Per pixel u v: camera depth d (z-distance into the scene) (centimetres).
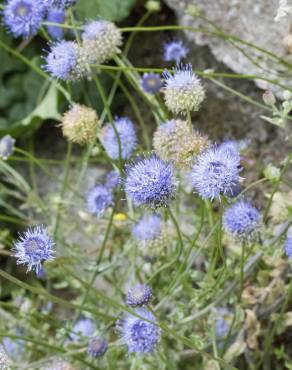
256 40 54
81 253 58
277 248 46
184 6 59
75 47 46
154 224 49
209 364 46
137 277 54
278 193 46
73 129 47
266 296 48
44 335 56
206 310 46
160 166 39
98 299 54
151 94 52
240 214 43
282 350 48
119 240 55
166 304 52
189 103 42
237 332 49
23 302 59
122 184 45
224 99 58
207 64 58
